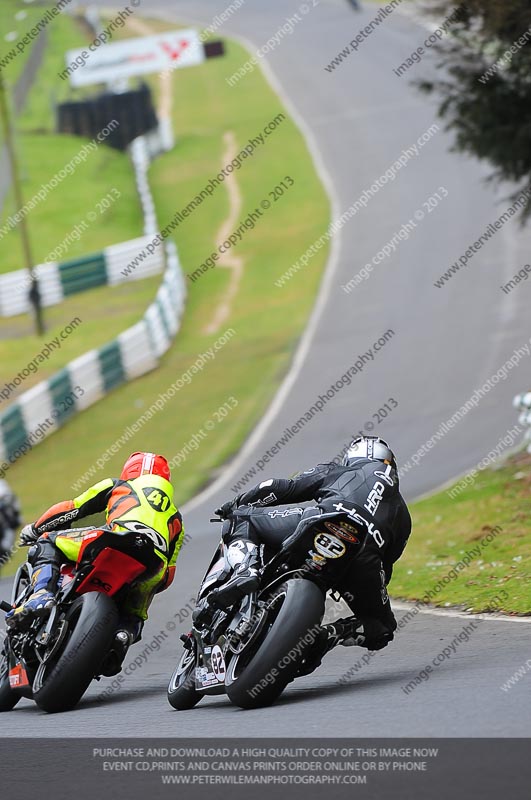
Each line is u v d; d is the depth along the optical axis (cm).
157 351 10675
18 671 2506
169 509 2508
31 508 7362
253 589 2109
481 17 5088
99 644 2372
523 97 5366
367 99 19200
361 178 15825
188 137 19125
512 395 8000
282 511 2328
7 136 11781
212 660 2225
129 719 2208
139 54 19862
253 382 9506
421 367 9181
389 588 3544
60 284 12888
